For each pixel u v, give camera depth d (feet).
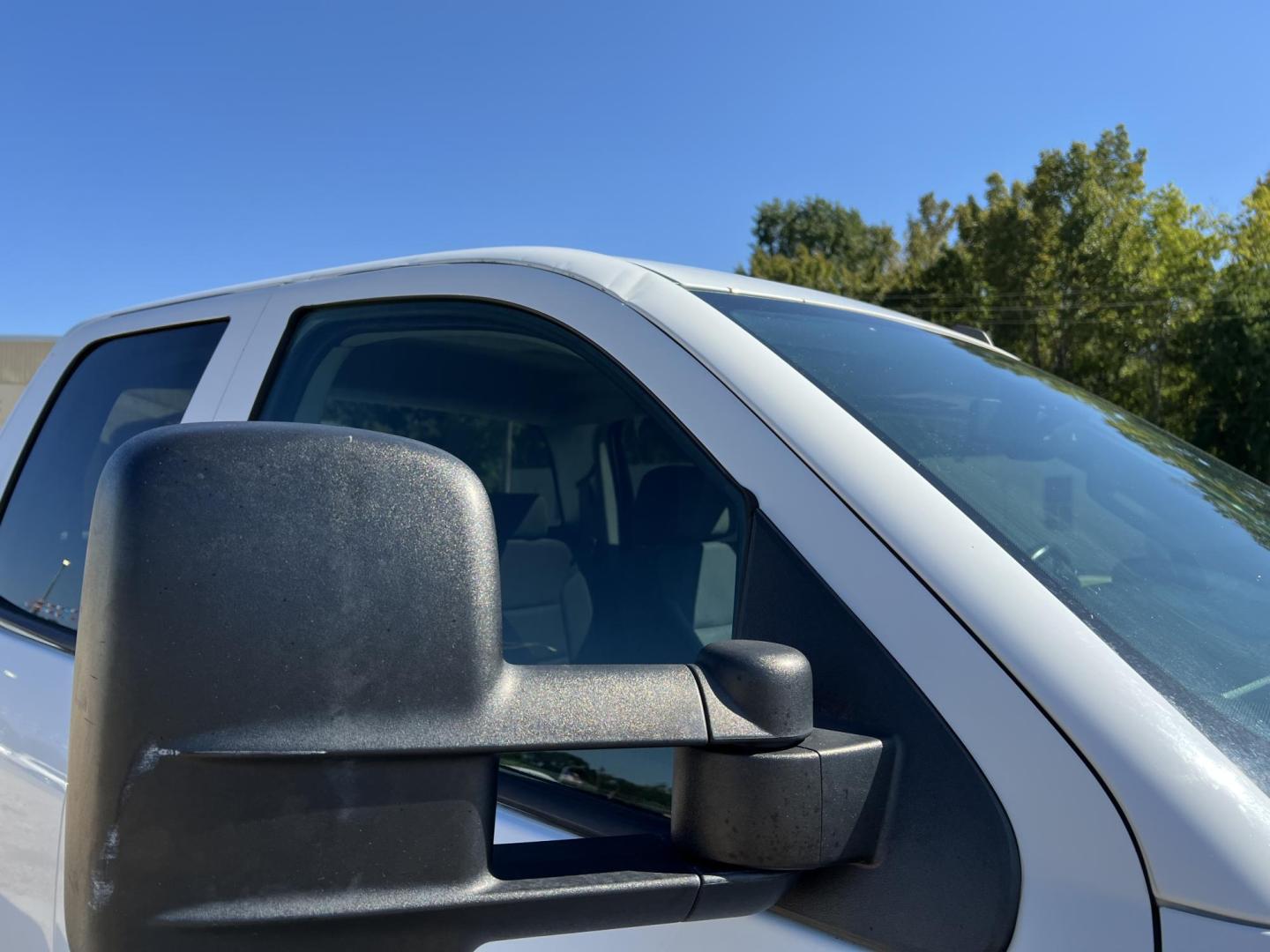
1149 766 2.98
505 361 5.45
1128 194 137.18
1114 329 133.80
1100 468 5.49
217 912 2.47
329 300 6.29
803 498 3.86
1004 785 3.09
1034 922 2.94
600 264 5.15
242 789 2.50
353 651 2.58
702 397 4.34
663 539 4.58
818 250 247.91
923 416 4.83
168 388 7.22
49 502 7.77
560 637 5.01
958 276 149.38
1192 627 4.00
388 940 2.61
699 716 2.98
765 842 2.99
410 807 2.63
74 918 2.52
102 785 2.48
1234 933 2.71
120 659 2.49
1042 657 3.22
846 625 3.54
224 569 2.52
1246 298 117.60
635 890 2.88
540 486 5.32
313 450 2.65
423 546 2.69
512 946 3.82
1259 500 6.15
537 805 4.22
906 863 3.16
